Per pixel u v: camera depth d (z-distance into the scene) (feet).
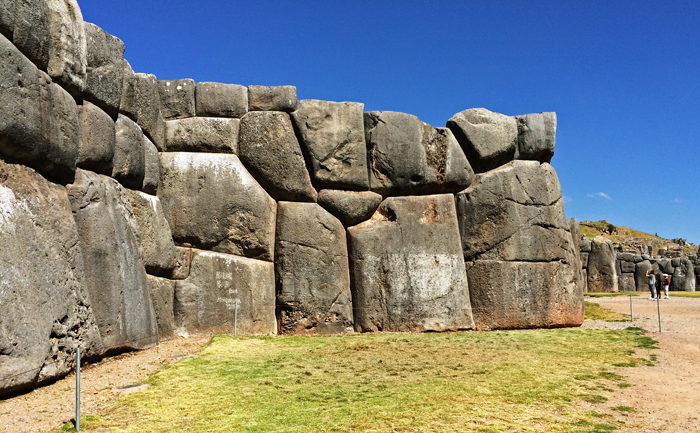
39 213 24.77
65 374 24.20
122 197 32.32
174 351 31.63
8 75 23.06
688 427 18.61
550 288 41.32
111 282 29.25
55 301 24.14
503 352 31.09
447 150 41.78
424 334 37.86
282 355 29.94
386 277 39.93
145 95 36.35
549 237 42.04
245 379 24.54
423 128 41.91
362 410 20.07
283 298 38.65
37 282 23.22
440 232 41.09
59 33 26.81
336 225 40.19
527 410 20.29
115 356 29.37
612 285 92.12
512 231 41.27
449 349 31.91
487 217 41.42
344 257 40.22
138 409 19.98
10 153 24.14
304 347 32.42
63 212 26.71
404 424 18.57
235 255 38.70
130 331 30.55
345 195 40.27
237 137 39.63
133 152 33.55
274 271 39.45
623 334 37.22
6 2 22.88
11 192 23.35
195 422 18.71
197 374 25.35
